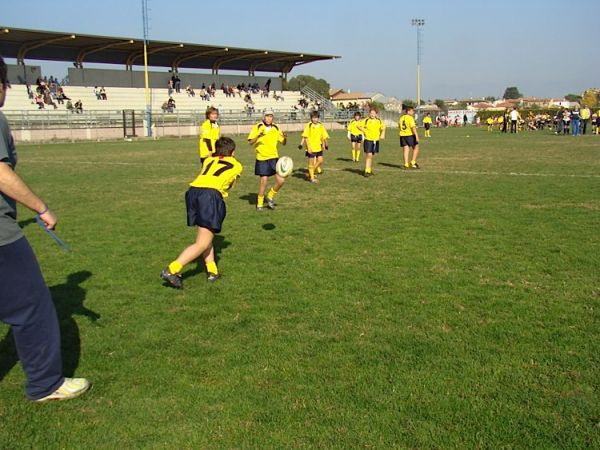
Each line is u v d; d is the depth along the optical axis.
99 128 42.91
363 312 5.39
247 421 3.60
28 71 47.94
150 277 6.67
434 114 76.12
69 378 4.09
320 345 4.68
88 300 5.88
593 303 5.52
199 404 3.82
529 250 7.52
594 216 9.69
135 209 11.33
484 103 171.12
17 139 38.53
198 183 6.19
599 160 19.41
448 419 3.57
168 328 5.12
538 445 3.30
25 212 11.32
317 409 3.71
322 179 15.67
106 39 45.81
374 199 11.98
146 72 45.22
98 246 8.21
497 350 4.52
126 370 4.33
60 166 20.58
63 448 3.38
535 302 5.57
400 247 7.80
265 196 12.77
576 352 4.46
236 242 8.28
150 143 36.38
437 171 17.05
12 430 3.59
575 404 3.71
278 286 6.21
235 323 5.20
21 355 3.84
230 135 46.78
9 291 3.70
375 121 15.71
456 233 8.59
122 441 3.43
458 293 5.86
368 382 4.05
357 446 3.32
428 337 4.80
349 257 7.34
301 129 55.44
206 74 60.34
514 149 25.48
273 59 61.25
